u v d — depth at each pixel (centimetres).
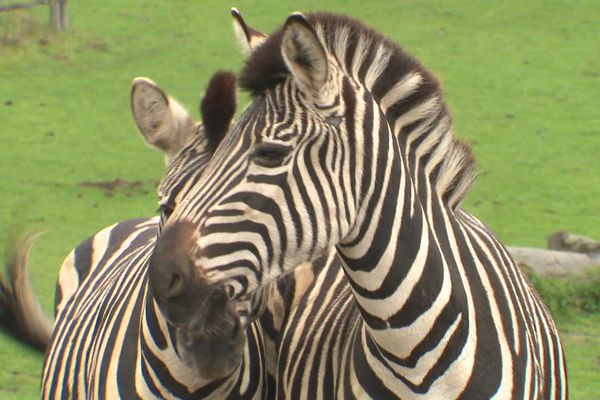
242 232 663
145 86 843
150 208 2817
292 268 683
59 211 2759
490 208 2891
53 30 4294
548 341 847
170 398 797
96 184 2989
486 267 788
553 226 2764
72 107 3631
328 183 682
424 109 758
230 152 678
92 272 1064
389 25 4412
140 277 888
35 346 1180
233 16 750
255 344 870
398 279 723
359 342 771
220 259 660
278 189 670
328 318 838
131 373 821
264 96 695
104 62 4044
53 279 2245
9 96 3697
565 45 4303
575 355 1877
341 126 694
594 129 3525
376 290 724
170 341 777
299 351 841
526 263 2145
